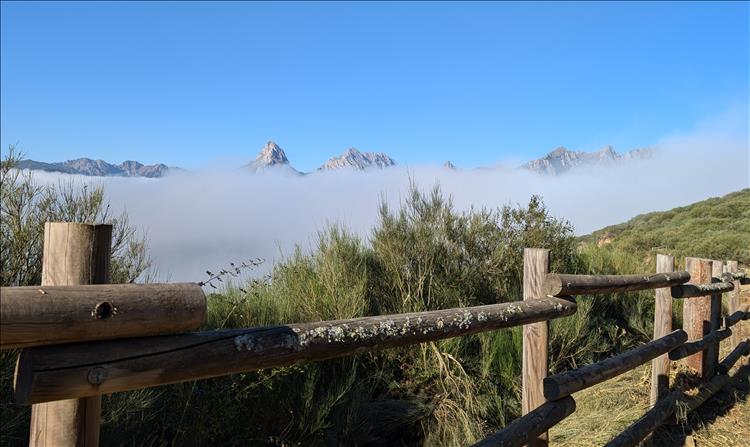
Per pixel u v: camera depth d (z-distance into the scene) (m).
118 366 1.40
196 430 3.52
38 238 3.65
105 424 3.26
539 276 3.26
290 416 4.17
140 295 1.43
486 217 7.11
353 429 4.67
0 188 3.54
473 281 6.71
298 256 6.11
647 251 18.38
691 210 26.97
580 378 3.34
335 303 5.48
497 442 2.66
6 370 2.96
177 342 1.54
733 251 16.27
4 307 1.18
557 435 4.73
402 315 2.34
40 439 1.43
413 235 6.50
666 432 4.81
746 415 5.29
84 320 1.30
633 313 7.97
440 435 5.02
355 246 6.41
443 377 5.41
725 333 6.23
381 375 5.31
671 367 6.17
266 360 1.74
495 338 5.72
